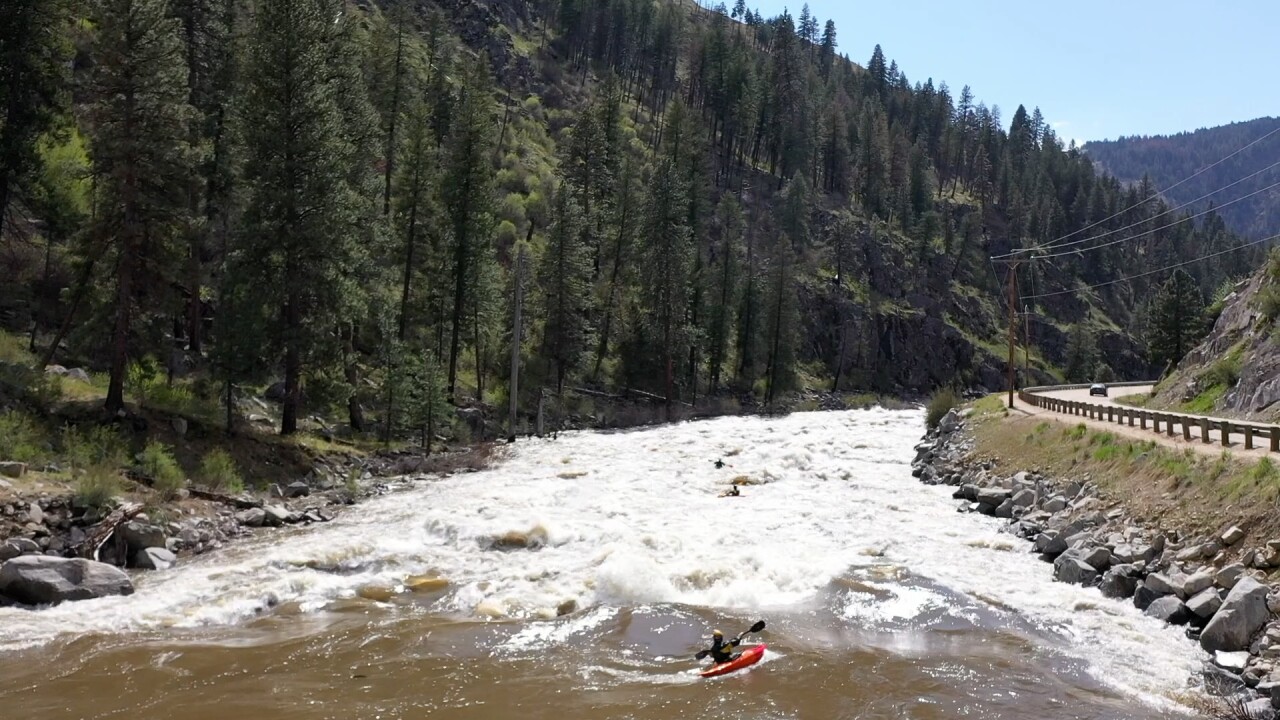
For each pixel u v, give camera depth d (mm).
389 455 33000
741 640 13344
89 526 17719
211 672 11805
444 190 46531
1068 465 24906
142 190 24719
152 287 25203
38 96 29031
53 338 30219
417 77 73625
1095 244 150625
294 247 29109
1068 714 10867
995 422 35938
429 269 47312
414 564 17688
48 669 11766
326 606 15008
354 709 10641
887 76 191375
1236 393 34906
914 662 12633
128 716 10289
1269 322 35250
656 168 77625
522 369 51094
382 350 34969
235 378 27609
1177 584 14930
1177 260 157625
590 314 61812
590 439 41781
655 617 14406
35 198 30172
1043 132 198125
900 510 24516
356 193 36219
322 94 30062
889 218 123375
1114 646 13352
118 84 23875
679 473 30969
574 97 113812
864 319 95875
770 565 17469
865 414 59312
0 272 31641
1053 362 117062
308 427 32719
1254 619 12734
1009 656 12930
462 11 111562
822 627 14227
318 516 22328
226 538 19766
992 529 22078
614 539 19484
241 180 33000
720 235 92875
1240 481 16562
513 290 53000
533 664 12344
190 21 37344
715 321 67938
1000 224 141000
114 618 13953
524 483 28500
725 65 115500
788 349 70875
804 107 122438
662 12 140500
